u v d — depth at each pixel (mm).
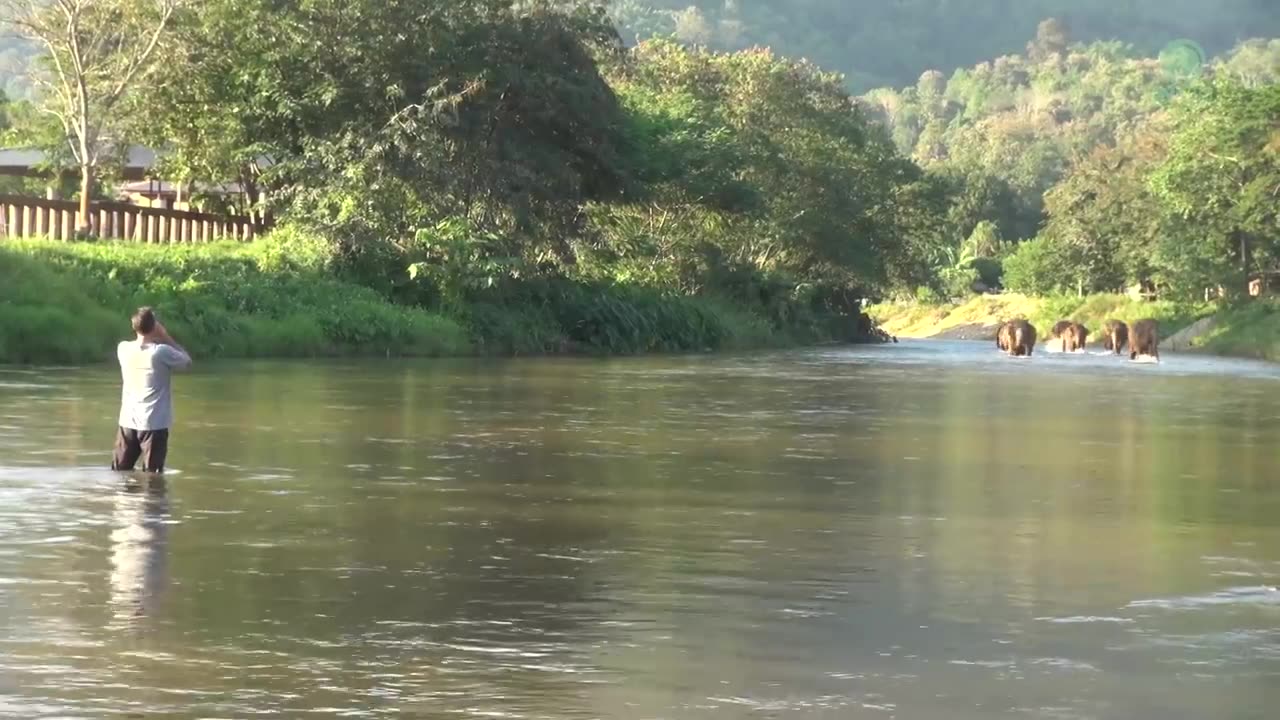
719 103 69250
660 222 62938
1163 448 18359
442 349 41875
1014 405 25797
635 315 50938
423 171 44156
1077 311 93750
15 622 8062
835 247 75000
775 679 7258
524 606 8719
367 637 7918
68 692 6816
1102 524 12094
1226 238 73875
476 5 46656
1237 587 9539
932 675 7371
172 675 7129
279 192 44594
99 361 30453
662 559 10242
